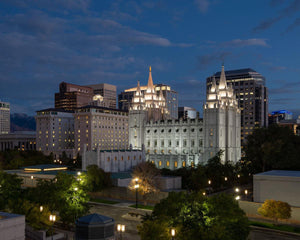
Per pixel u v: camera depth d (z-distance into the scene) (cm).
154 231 4134
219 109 17950
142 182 8406
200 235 4116
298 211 6538
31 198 6028
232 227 4388
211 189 9862
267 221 6619
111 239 4231
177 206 4578
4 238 3625
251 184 11800
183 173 10650
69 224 6166
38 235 5172
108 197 9456
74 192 6062
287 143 11000
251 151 11562
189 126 19612
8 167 15938
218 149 17812
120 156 15038
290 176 7194
